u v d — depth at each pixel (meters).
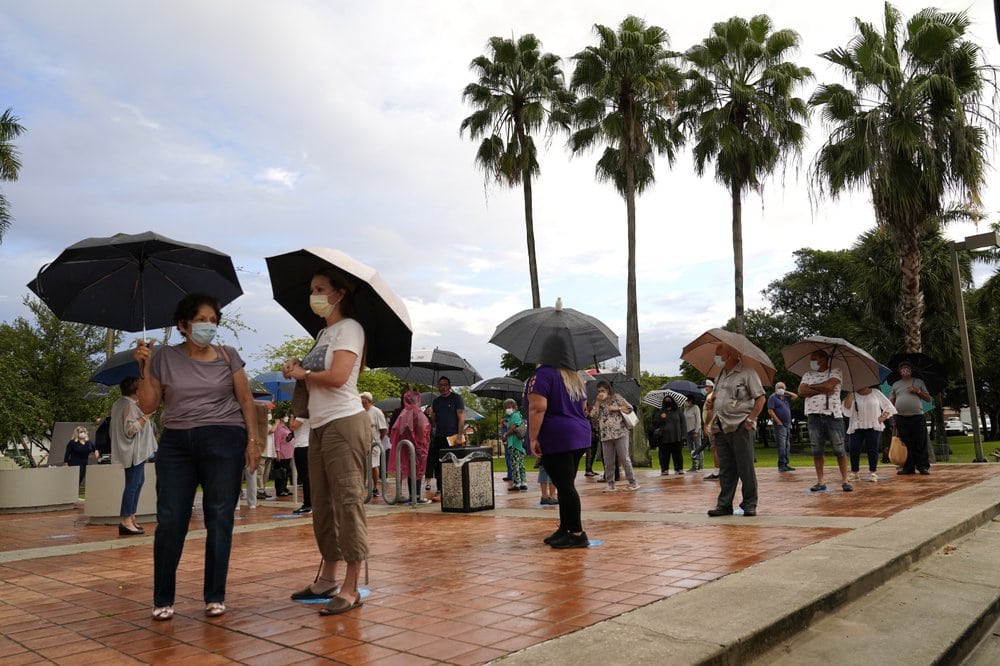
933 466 15.77
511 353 6.33
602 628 3.47
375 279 4.36
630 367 28.67
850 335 27.91
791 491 10.66
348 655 3.30
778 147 28.38
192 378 4.18
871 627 3.92
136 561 6.51
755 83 29.20
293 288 4.73
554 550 6.13
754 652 3.35
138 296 5.55
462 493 9.69
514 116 32.03
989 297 28.09
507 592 4.51
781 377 45.72
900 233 20.19
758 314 47.50
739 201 29.16
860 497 9.40
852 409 11.93
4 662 3.39
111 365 8.94
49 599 4.88
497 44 31.98
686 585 4.50
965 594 4.59
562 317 6.47
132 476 8.74
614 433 12.33
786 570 4.64
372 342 4.63
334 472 4.21
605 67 29.48
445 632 3.63
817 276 45.12
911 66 19.59
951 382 29.69
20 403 25.88
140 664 3.28
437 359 13.20
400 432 11.72
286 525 9.03
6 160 24.41
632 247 29.16
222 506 4.19
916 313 20.36
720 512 7.97
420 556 6.10
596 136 31.02
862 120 19.44
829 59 20.48
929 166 18.81
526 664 3.00
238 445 4.25
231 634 3.74
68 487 13.51
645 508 9.30
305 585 4.98
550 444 6.18
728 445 8.02
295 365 4.29
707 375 9.44
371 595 4.55
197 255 5.32
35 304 32.22
